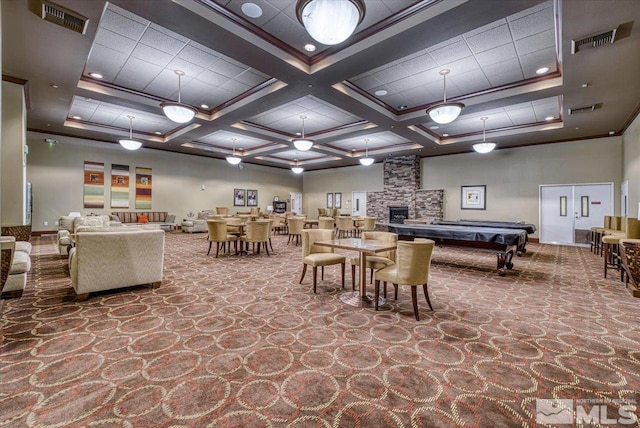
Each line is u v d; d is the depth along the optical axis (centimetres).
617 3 301
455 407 169
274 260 600
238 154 1195
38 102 607
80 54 417
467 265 573
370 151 1130
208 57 463
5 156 490
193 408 166
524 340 251
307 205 1611
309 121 783
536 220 925
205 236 1015
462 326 280
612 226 657
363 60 421
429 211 1098
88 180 989
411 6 339
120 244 353
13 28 357
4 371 197
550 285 428
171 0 311
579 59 407
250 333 261
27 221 720
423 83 539
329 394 179
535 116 714
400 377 197
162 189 1155
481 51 430
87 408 165
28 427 151
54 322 275
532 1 303
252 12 354
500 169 988
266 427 153
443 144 940
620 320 295
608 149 816
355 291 386
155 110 655
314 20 280
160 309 314
